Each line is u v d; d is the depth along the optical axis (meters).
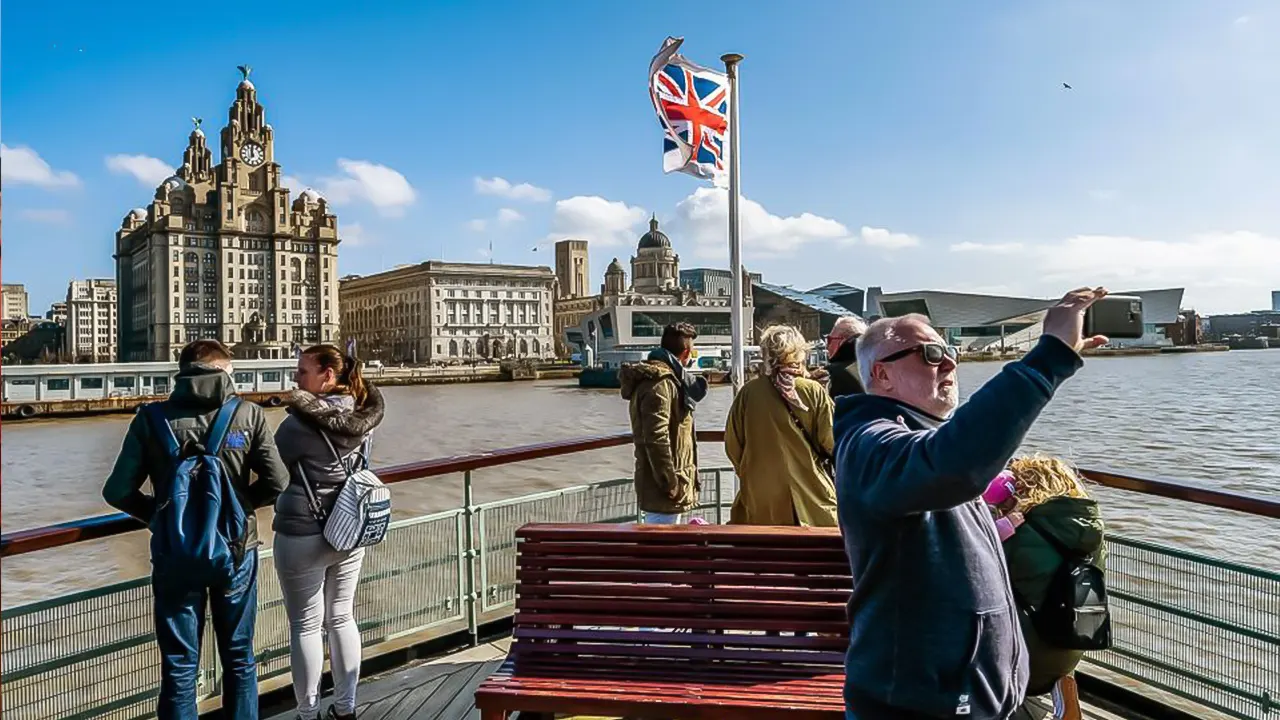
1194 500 3.76
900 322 2.44
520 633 3.64
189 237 145.75
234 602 3.77
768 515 4.34
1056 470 3.33
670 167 10.38
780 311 172.12
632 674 3.40
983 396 1.92
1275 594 3.78
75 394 69.19
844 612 3.47
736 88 10.24
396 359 179.12
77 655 4.01
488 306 173.00
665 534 3.66
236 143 158.25
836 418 2.47
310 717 4.08
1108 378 109.25
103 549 18.41
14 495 31.83
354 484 4.02
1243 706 3.90
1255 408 57.53
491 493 23.23
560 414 64.06
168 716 3.54
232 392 3.77
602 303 185.25
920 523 2.25
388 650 5.05
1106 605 3.21
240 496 3.73
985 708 2.23
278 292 151.38
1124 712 4.34
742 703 3.11
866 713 2.31
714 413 54.22
